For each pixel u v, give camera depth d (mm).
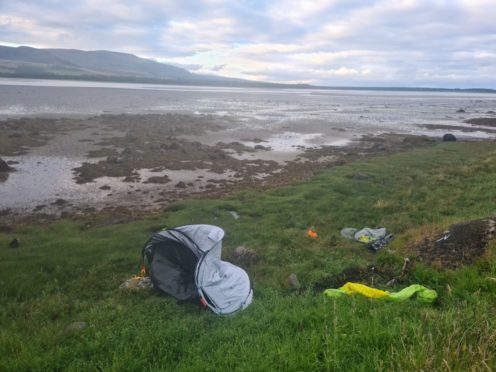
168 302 9289
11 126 39719
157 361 6090
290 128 50094
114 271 11883
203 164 28641
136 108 68625
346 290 8461
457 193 18969
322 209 17672
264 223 15938
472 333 5078
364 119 64875
